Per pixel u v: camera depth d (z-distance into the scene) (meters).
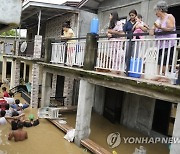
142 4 9.51
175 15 8.29
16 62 17.36
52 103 13.35
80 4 12.51
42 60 12.54
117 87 6.45
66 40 9.37
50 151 7.62
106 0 11.92
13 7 2.58
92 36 7.29
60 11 13.32
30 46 14.09
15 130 8.98
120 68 6.24
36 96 13.04
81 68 8.05
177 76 4.83
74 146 8.08
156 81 5.28
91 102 8.03
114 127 10.29
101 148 7.40
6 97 13.21
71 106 12.64
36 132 9.30
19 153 7.34
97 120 11.23
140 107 9.59
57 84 15.02
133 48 6.08
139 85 5.59
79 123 8.05
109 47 6.72
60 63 9.87
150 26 9.08
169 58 5.37
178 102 4.82
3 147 7.70
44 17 15.34
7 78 22.33
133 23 6.37
